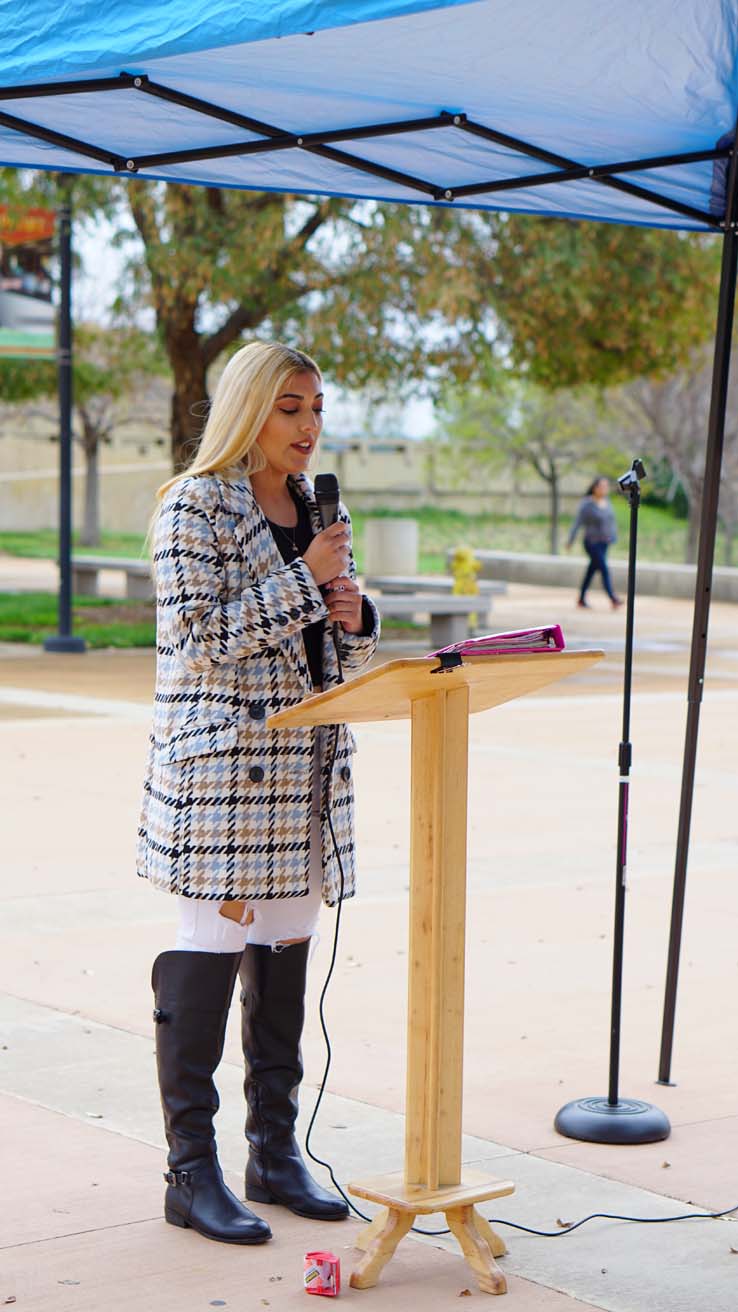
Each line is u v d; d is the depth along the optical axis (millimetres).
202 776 4406
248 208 21750
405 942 7805
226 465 4512
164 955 4609
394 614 26578
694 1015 6797
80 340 41438
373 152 6262
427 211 21875
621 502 52094
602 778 12531
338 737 4562
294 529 4672
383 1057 6141
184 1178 4578
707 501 5910
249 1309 4086
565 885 9070
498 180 6605
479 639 4109
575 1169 5113
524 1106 5668
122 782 12062
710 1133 5461
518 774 12656
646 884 9148
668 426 43719
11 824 10492
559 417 46531
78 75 5316
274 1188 4742
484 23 4762
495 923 8234
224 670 4418
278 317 23797
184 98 5555
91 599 28891
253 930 4750
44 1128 5336
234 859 4398
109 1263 4336
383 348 23031
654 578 34969
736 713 16469
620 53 5059
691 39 4949
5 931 7930
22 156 6355
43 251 21734
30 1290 4160
